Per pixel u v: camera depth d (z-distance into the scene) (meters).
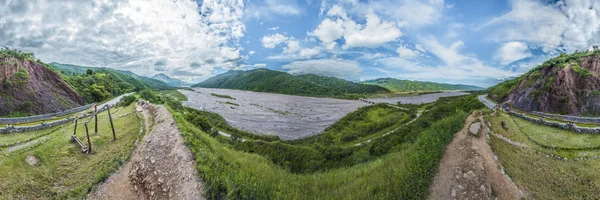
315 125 85.88
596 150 26.16
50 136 31.16
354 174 29.69
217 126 76.38
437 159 23.73
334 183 27.23
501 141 25.62
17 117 44.72
